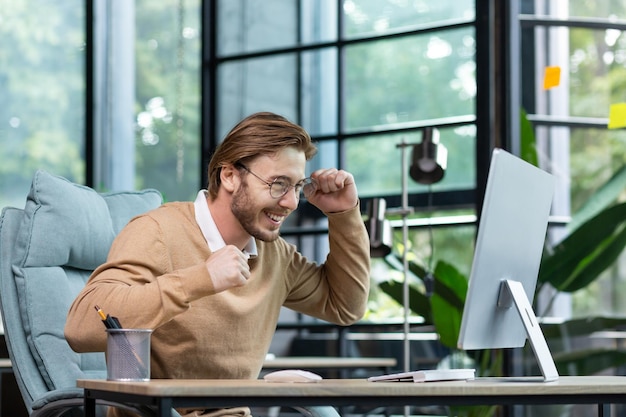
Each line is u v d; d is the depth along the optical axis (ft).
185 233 8.00
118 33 22.65
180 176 21.77
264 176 7.72
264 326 8.57
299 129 7.84
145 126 22.27
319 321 19.47
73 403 7.67
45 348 8.92
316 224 20.06
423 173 15.97
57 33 22.62
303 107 20.25
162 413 5.69
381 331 18.67
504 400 6.55
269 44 20.77
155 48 22.27
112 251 7.80
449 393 6.31
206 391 5.78
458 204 18.03
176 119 21.91
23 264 9.09
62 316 9.10
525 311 7.67
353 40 19.65
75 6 22.57
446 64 18.45
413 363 18.21
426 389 6.25
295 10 20.44
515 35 17.46
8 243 9.16
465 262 17.85
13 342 8.92
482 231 7.29
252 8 21.03
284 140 7.73
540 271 16.87
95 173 22.25
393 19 19.21
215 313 8.00
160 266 7.75
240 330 8.18
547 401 6.66
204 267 6.86
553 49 17.28
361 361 15.01
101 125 22.47
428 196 18.39
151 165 22.13
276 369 17.84
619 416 16.22
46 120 22.54
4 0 22.74
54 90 22.56
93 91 22.31
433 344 17.98
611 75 16.97
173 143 21.91
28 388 8.81
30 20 22.68
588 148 16.98
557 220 16.97
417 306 17.72
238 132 7.79
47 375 8.88
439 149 15.87
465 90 18.16
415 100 18.81
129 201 10.44
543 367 7.57
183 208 8.23
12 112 22.61
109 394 6.60
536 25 17.38
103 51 22.63
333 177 8.92
